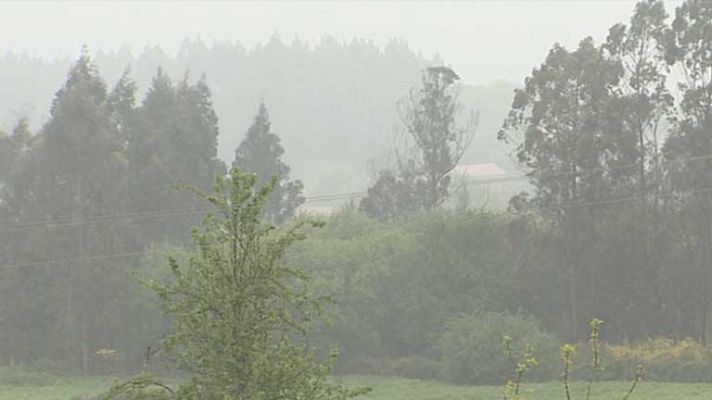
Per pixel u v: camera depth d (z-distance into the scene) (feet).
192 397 143.95
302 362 147.74
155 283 150.92
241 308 148.15
